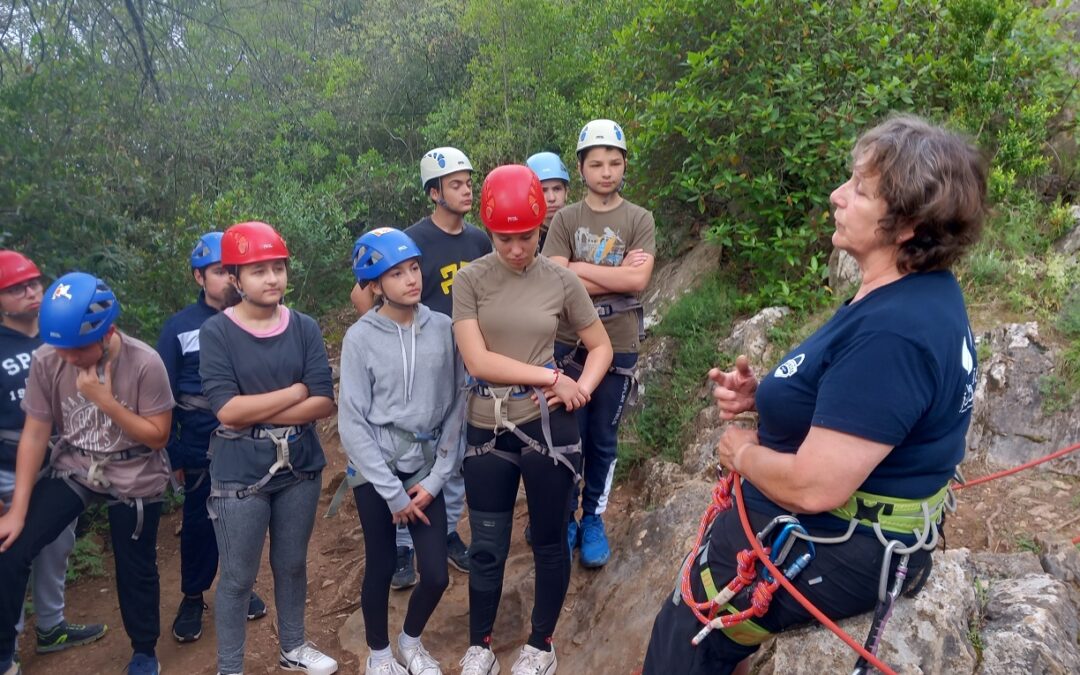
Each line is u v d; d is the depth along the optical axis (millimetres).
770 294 5289
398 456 3416
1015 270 4566
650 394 5266
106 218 6180
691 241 6406
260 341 3523
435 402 3455
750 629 2150
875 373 1797
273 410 3467
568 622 3865
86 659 4258
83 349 3400
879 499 1934
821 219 5207
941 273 1921
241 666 3660
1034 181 5047
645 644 3418
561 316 3379
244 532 3500
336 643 4172
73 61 6844
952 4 5211
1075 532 3393
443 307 4312
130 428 3559
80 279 3402
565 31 11031
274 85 13492
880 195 1865
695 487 4145
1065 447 3818
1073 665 2408
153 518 3842
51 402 3623
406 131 13391
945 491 2043
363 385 3408
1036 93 5148
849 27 5266
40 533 3633
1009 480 3803
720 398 2367
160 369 3666
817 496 1853
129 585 3812
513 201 3023
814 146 5188
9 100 5957
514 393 3182
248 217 8000
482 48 11414
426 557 3441
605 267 3914
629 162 5824
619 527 4391
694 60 5352
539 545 3270
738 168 5469
